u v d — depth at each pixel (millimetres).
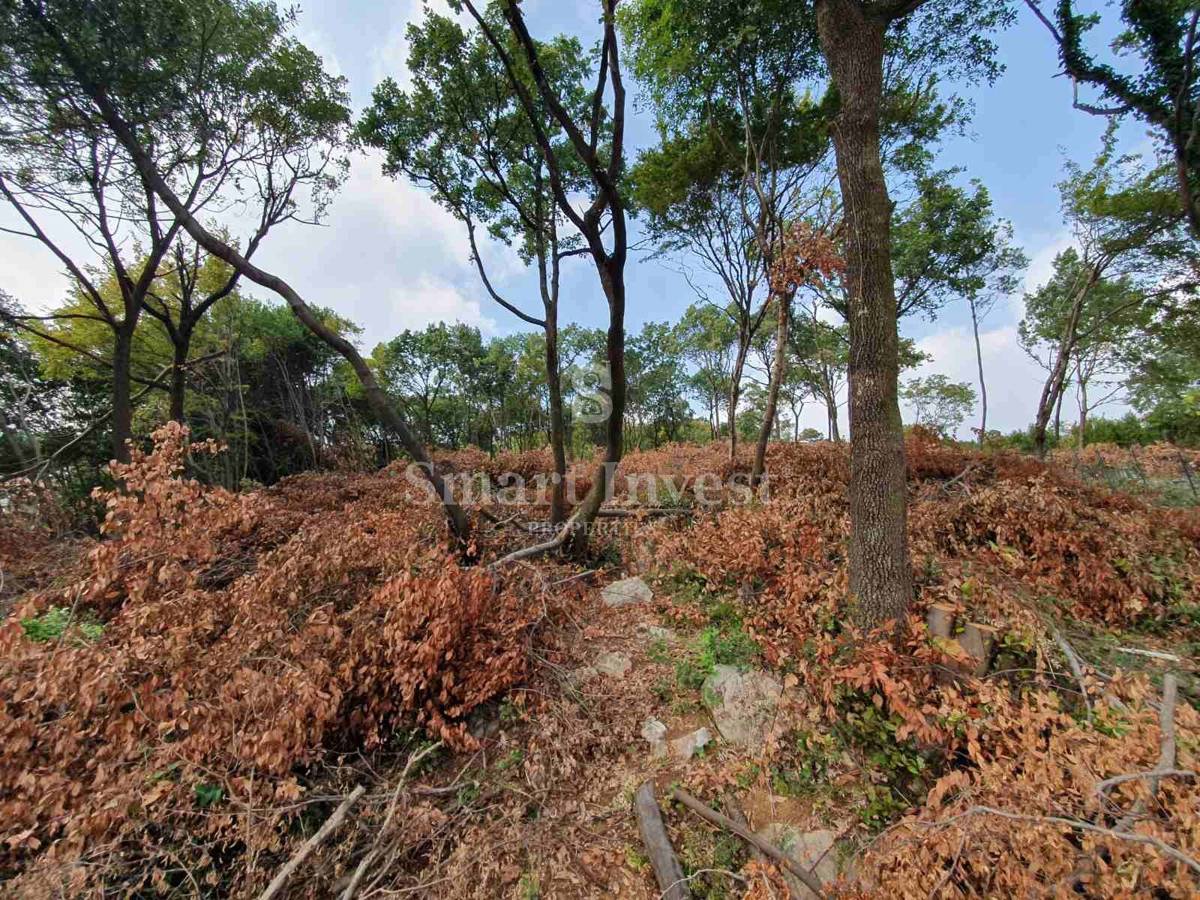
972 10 4637
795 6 4668
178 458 3033
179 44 4871
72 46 4152
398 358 19797
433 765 2611
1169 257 9031
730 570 3908
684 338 16812
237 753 2082
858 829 2068
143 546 2717
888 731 2412
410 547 3555
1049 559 3441
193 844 1931
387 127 5359
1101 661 2641
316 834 2072
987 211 9750
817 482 5605
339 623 2996
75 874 1685
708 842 2094
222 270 9391
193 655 2451
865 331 2979
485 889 2006
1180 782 1549
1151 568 3250
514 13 3311
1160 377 11766
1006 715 2066
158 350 10250
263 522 4461
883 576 2900
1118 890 1357
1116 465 8266
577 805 2365
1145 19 4426
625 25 5125
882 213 2955
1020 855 1491
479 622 3184
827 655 2709
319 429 16766
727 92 5758
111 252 6387
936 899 1553
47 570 4160
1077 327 12656
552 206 6168
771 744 2414
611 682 3121
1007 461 5770
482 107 5367
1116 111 4797
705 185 6930
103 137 5234
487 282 5809
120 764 1966
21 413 8281
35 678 2061
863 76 2932
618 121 3754
